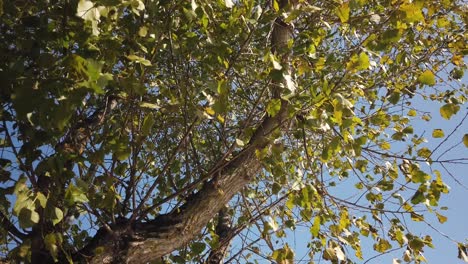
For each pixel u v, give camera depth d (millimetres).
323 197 4434
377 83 4789
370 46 3467
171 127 4918
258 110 4805
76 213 3975
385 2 4152
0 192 3088
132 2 2639
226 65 3641
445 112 3619
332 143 3363
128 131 4086
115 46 3080
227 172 4160
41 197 2580
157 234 3865
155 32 3453
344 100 3098
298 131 4180
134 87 2975
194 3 3184
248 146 3760
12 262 3299
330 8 4031
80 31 2945
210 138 5277
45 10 3047
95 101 3633
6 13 2947
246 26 3791
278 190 3936
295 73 3898
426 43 5113
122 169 3947
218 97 3209
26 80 2447
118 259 3672
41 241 3668
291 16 3461
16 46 3043
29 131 2938
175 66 3895
